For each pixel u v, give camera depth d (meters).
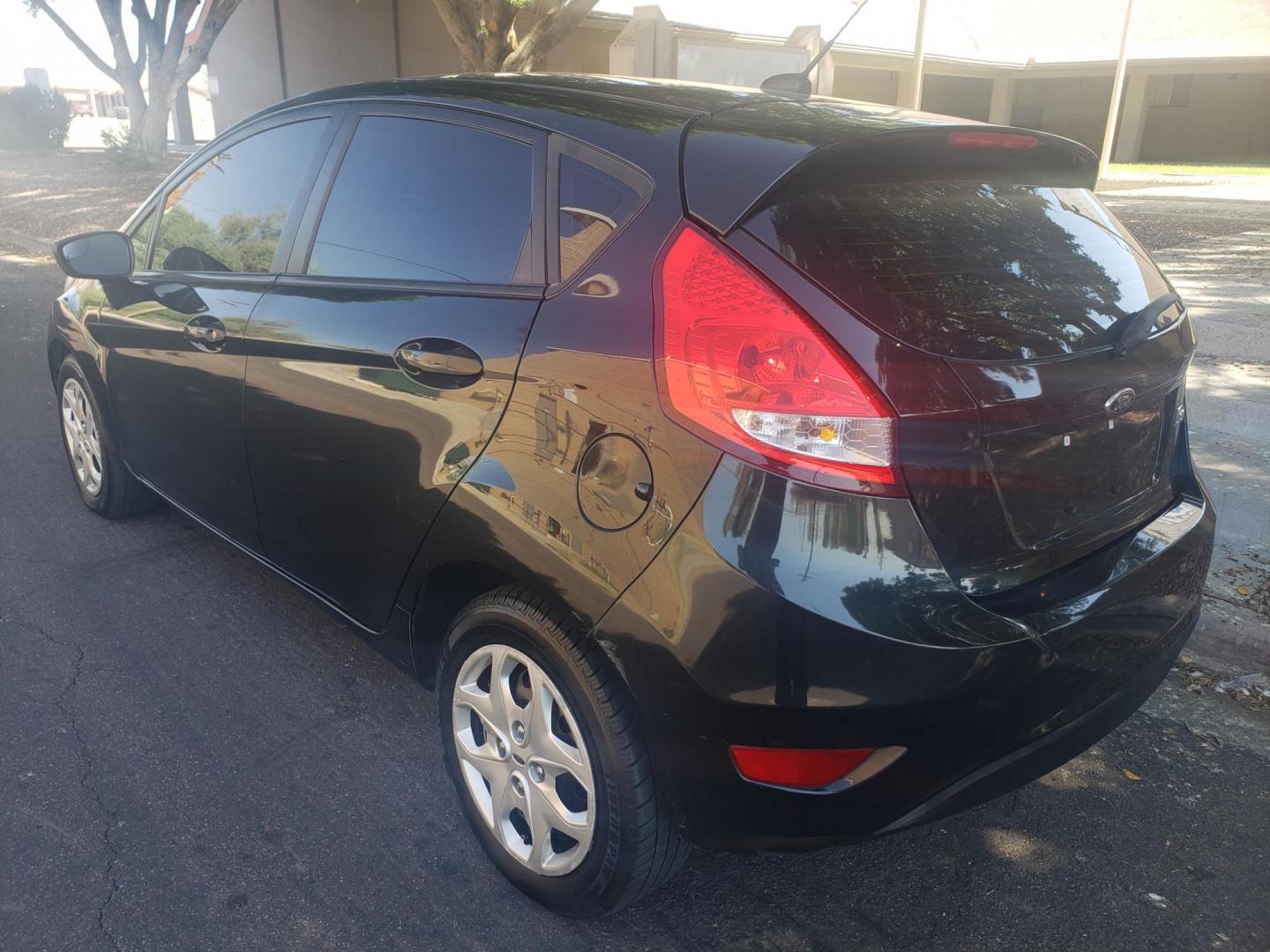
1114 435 2.31
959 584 1.97
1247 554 4.12
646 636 1.99
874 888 2.56
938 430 1.90
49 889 2.44
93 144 34.78
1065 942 2.40
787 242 1.96
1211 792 2.95
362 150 2.92
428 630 2.71
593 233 2.24
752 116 2.30
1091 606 2.13
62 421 4.60
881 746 1.91
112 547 4.25
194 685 3.31
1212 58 26.09
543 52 11.26
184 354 3.35
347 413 2.70
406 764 2.96
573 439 2.13
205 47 18.89
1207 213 16.38
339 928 2.37
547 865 2.36
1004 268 2.20
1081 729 2.19
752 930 2.41
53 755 2.93
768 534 1.87
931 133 2.24
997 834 2.77
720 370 1.92
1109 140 23.69
